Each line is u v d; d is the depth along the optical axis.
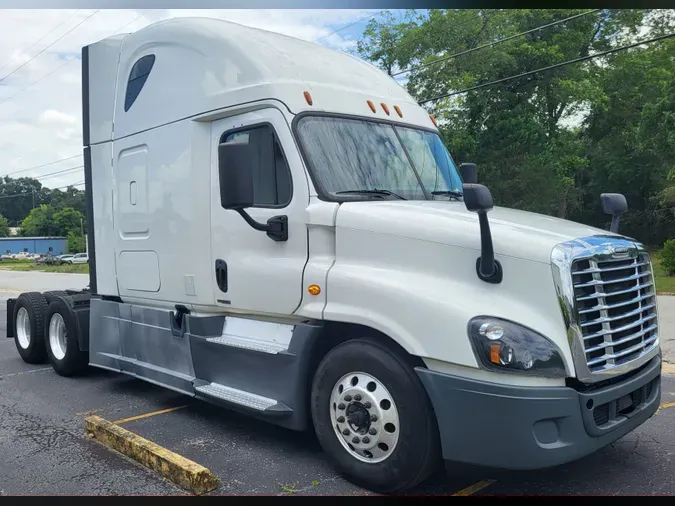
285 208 4.72
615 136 39.03
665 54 36.53
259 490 4.24
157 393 6.98
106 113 6.76
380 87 5.67
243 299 5.04
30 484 4.43
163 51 5.91
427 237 4.07
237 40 5.21
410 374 3.93
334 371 4.31
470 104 29.92
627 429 4.05
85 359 7.73
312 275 4.49
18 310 8.93
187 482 4.24
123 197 6.45
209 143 5.41
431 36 29.12
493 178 30.27
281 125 4.76
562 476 4.39
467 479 4.34
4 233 120.25
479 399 3.65
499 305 3.76
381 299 4.05
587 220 42.59
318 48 5.62
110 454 5.01
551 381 3.65
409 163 5.24
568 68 31.27
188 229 5.52
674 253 20.45
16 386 7.48
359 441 4.18
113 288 6.73
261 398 4.87
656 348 4.44
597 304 3.84
